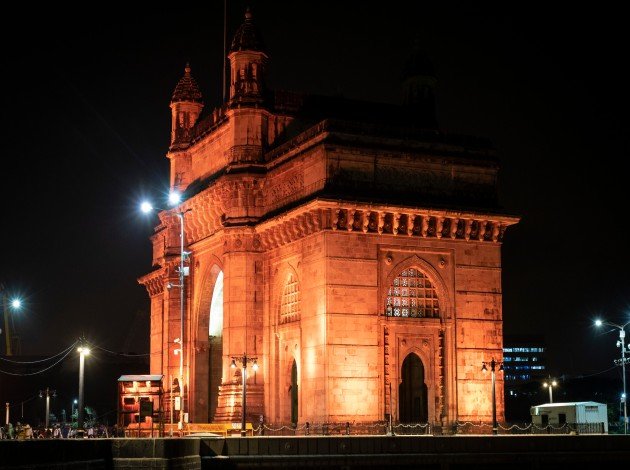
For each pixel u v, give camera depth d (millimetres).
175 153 103000
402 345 77125
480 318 80000
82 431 70688
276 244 82750
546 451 60188
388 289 77125
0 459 38594
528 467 59750
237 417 82188
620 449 61750
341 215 75688
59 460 43125
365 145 77375
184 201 97062
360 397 74812
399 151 78188
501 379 79875
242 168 85938
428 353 78062
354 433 73438
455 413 77875
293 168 81188
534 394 149500
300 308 79125
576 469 60688
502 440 59406
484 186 81625
